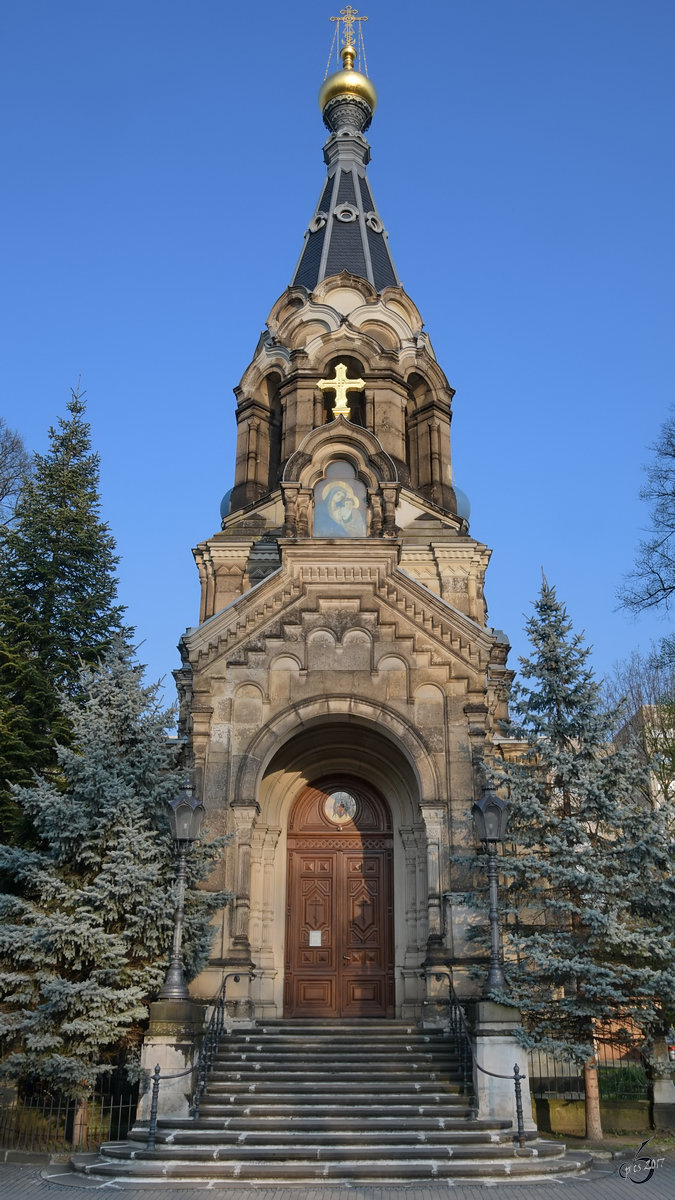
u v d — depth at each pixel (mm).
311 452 26891
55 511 29188
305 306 34062
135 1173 14617
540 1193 13336
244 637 24375
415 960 23281
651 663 35781
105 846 19328
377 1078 18156
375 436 29750
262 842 23922
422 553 30188
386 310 34000
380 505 26422
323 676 23953
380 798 25984
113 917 18469
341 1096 17250
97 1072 17266
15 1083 17969
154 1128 15477
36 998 18031
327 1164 14828
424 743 23281
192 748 23531
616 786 19531
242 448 33250
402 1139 15672
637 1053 21406
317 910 24922
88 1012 17547
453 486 36406
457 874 22125
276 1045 19547
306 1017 23984
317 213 39062
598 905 18234
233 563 30062
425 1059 19000
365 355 32125
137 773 20281
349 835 25594
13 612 27406
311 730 24781
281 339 33844
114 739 20641
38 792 19766
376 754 25453
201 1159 15047
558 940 18391
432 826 22500
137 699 21016
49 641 27250
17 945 18125
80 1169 15133
